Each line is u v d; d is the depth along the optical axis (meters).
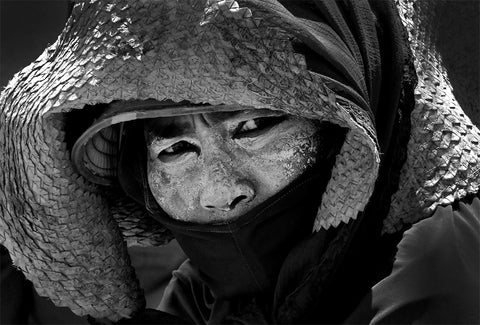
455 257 1.73
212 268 1.84
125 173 1.84
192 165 1.73
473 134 1.84
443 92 1.86
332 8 1.73
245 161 1.72
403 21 1.89
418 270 1.73
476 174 1.80
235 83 1.56
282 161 1.73
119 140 1.83
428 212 1.78
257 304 1.85
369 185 1.69
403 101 1.82
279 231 1.80
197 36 1.56
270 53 1.57
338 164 1.71
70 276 1.84
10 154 1.77
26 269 1.85
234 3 1.56
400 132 1.81
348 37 1.74
